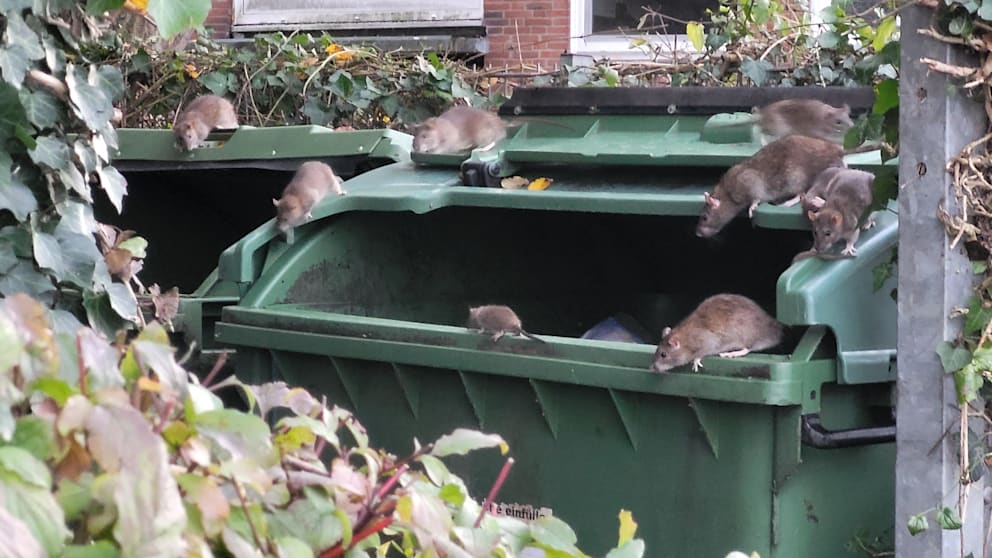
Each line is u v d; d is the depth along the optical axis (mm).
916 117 3740
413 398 4633
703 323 4008
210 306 5496
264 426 2070
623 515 2633
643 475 4117
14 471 1707
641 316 6125
